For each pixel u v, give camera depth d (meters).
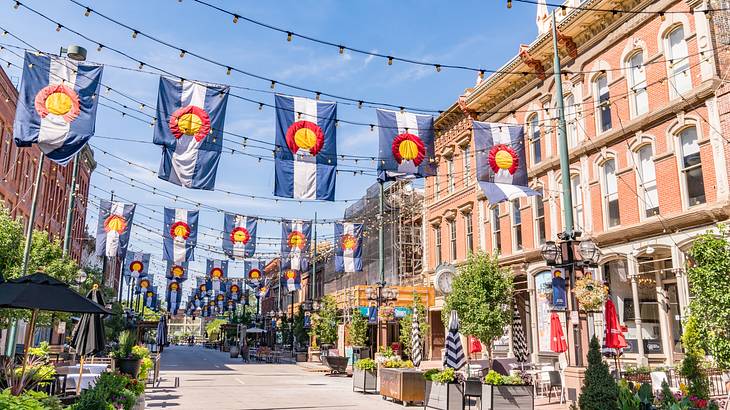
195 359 45.84
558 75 14.96
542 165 23.84
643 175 19.39
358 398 17.02
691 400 9.41
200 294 54.94
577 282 14.26
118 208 24.69
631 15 20.03
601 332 19.62
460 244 30.14
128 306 56.34
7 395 6.12
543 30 25.09
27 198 31.11
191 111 12.93
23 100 11.63
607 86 21.20
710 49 16.78
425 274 33.62
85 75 12.12
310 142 14.06
